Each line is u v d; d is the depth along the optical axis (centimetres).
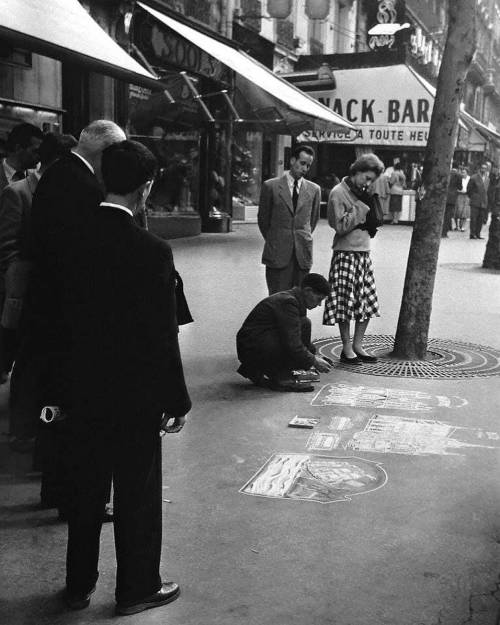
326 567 323
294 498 393
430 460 451
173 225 1666
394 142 2312
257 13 2092
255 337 588
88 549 288
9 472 421
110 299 275
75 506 286
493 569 324
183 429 498
